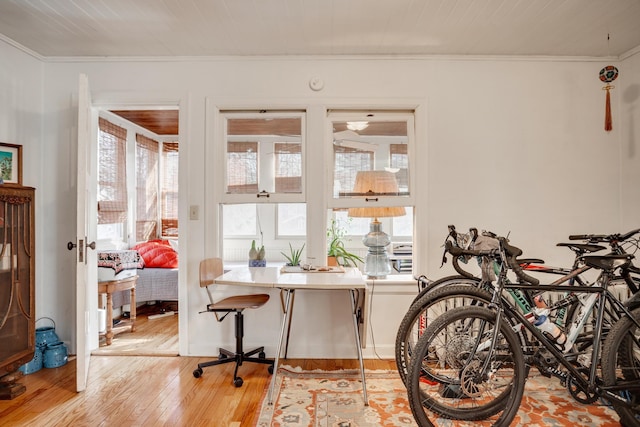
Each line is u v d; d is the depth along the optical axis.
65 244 3.17
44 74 3.17
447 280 2.47
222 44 2.96
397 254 4.68
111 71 3.17
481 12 2.49
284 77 3.16
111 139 4.50
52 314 3.18
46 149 3.17
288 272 2.92
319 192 3.15
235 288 3.15
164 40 2.89
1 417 2.21
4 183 2.58
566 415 2.21
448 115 3.15
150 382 2.67
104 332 3.56
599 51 3.09
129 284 3.72
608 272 2.11
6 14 2.51
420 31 2.75
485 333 2.08
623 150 3.15
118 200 4.63
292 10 2.47
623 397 2.06
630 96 3.09
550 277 3.11
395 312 3.13
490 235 2.27
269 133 3.27
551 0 2.35
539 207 3.16
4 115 2.88
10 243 2.54
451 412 2.08
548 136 3.17
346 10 2.47
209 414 2.24
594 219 3.17
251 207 5.68
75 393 2.50
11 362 2.46
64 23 2.63
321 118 3.15
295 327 3.14
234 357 2.77
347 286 2.39
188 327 3.15
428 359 2.25
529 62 3.17
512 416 1.99
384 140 3.27
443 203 3.15
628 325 2.05
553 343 2.13
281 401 2.38
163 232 5.80
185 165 3.15
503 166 3.16
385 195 3.22
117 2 2.37
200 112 3.17
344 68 3.16
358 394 2.48
